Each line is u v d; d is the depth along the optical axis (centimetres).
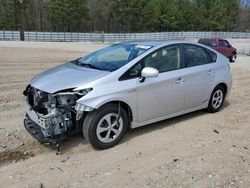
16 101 690
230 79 649
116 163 407
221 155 438
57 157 420
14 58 1659
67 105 414
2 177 368
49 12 7412
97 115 428
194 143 477
